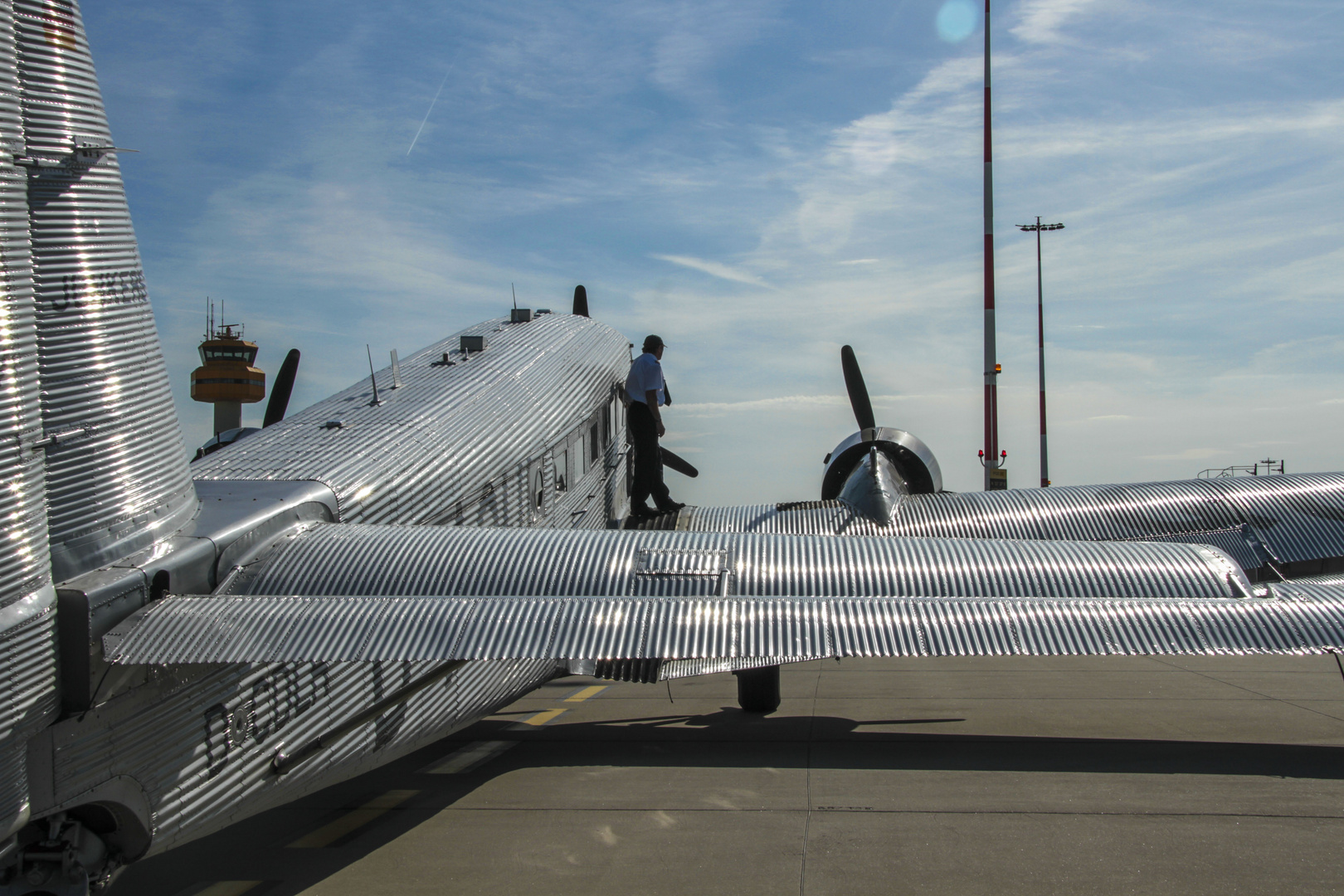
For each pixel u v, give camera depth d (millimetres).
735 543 4984
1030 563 4898
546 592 4375
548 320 10969
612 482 10859
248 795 3969
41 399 3133
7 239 3041
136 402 3625
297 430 6852
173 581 3760
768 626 3783
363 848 4711
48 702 3035
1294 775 5680
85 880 3316
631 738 7375
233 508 4695
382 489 5965
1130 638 3869
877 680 10375
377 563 4457
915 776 5863
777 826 4895
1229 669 10586
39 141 3193
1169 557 4953
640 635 3660
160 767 3473
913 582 4727
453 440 7102
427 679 5375
